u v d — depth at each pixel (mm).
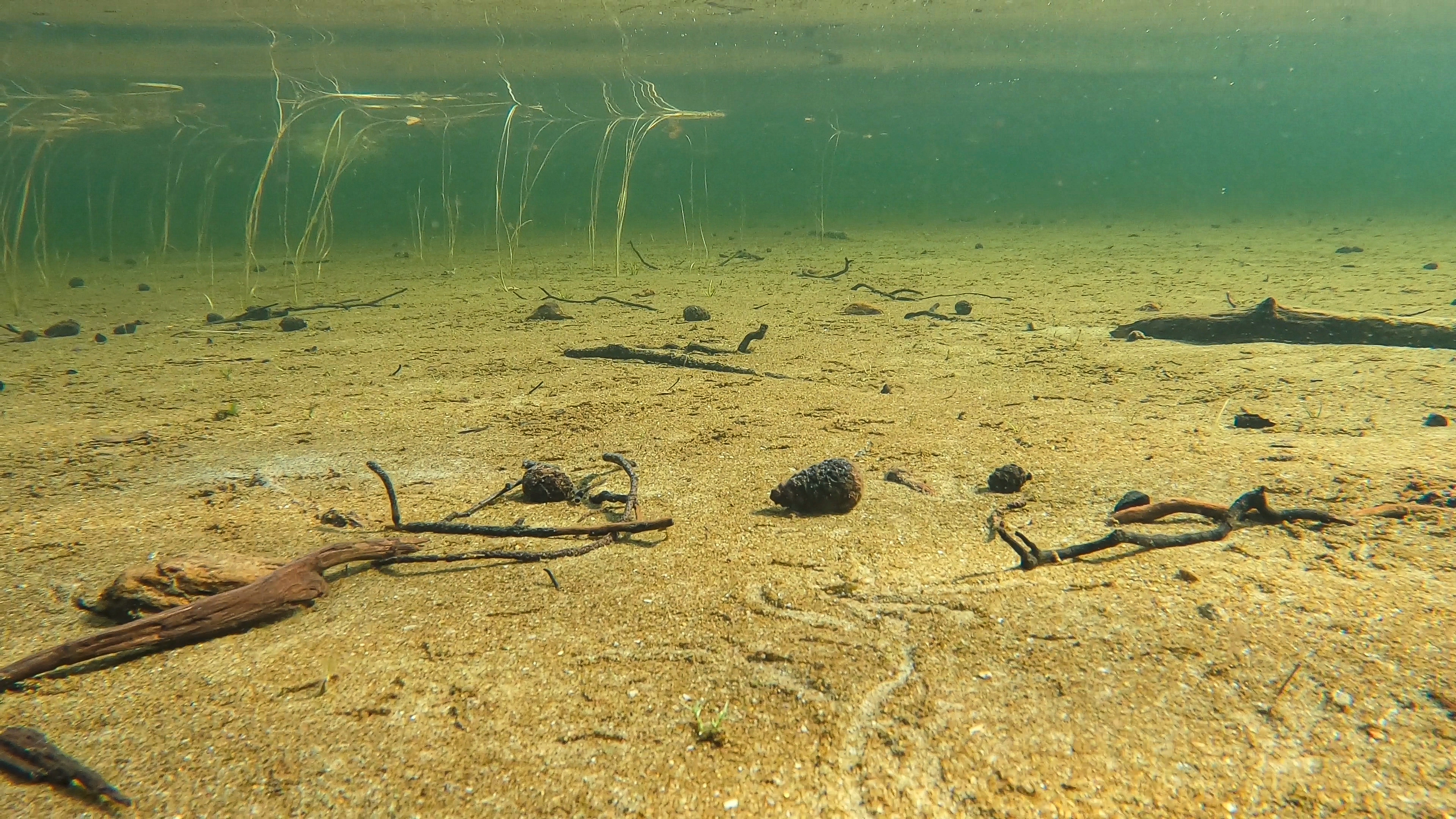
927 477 682
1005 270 2146
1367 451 703
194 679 426
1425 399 872
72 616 493
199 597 490
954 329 1355
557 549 555
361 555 529
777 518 602
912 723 387
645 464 730
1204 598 469
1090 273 2051
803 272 2197
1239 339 1183
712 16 3846
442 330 1472
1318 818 330
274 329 1546
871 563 528
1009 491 641
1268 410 855
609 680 421
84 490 703
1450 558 504
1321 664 412
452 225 2889
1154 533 546
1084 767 360
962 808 342
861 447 762
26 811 347
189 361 1270
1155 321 1247
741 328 1405
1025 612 465
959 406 898
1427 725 372
